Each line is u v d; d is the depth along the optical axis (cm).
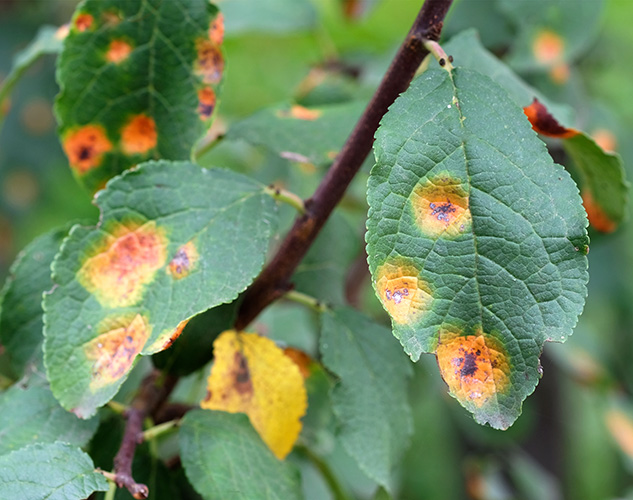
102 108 39
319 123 41
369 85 50
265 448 37
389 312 34
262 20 50
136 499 36
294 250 38
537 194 34
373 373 39
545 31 48
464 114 35
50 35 44
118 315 36
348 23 57
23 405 37
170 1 38
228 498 36
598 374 62
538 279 34
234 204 37
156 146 39
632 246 69
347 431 38
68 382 36
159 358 38
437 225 34
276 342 42
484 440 68
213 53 38
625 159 55
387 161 34
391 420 39
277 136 41
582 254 34
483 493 67
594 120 54
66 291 36
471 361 34
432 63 39
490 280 34
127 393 41
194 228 37
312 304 39
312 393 42
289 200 38
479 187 34
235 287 36
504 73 41
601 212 42
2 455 36
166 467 38
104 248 36
